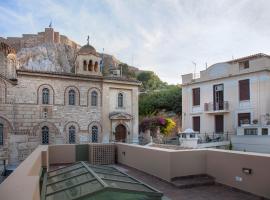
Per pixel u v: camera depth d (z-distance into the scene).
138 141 33.50
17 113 26.53
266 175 7.37
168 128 40.66
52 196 5.16
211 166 9.56
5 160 25.58
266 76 26.92
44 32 99.38
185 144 25.53
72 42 109.62
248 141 25.64
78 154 14.46
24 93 26.98
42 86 27.92
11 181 3.90
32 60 89.69
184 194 8.11
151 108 50.00
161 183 9.43
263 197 7.45
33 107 27.31
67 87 29.25
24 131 26.70
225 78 30.67
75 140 29.20
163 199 7.15
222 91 31.30
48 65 91.19
